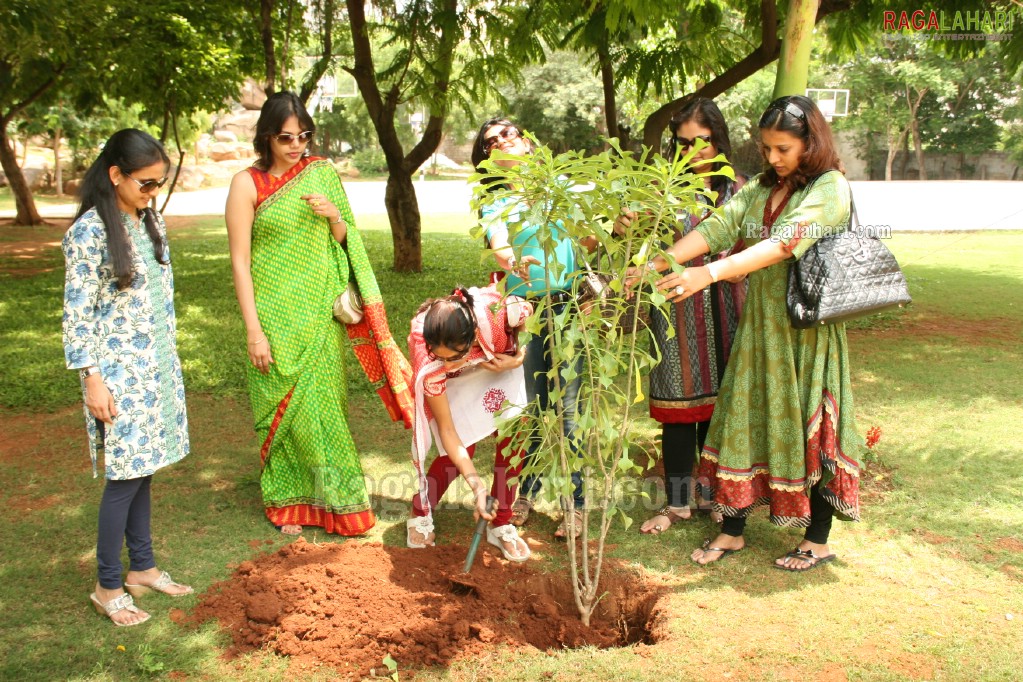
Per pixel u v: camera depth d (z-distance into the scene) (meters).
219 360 6.63
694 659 2.74
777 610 3.03
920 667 2.67
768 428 3.25
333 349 3.76
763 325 3.22
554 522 3.84
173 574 3.31
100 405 2.84
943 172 36.91
